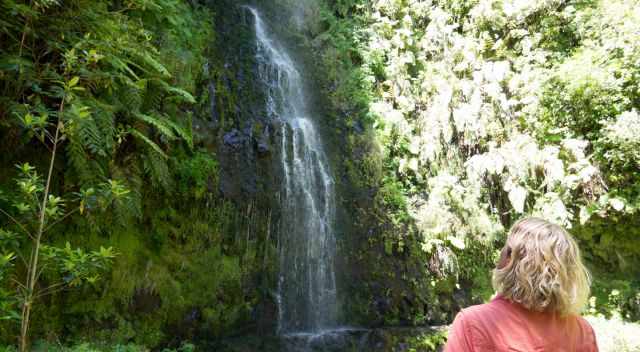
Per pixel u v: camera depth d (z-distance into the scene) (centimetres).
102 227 593
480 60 1183
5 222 500
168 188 617
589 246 1112
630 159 1041
